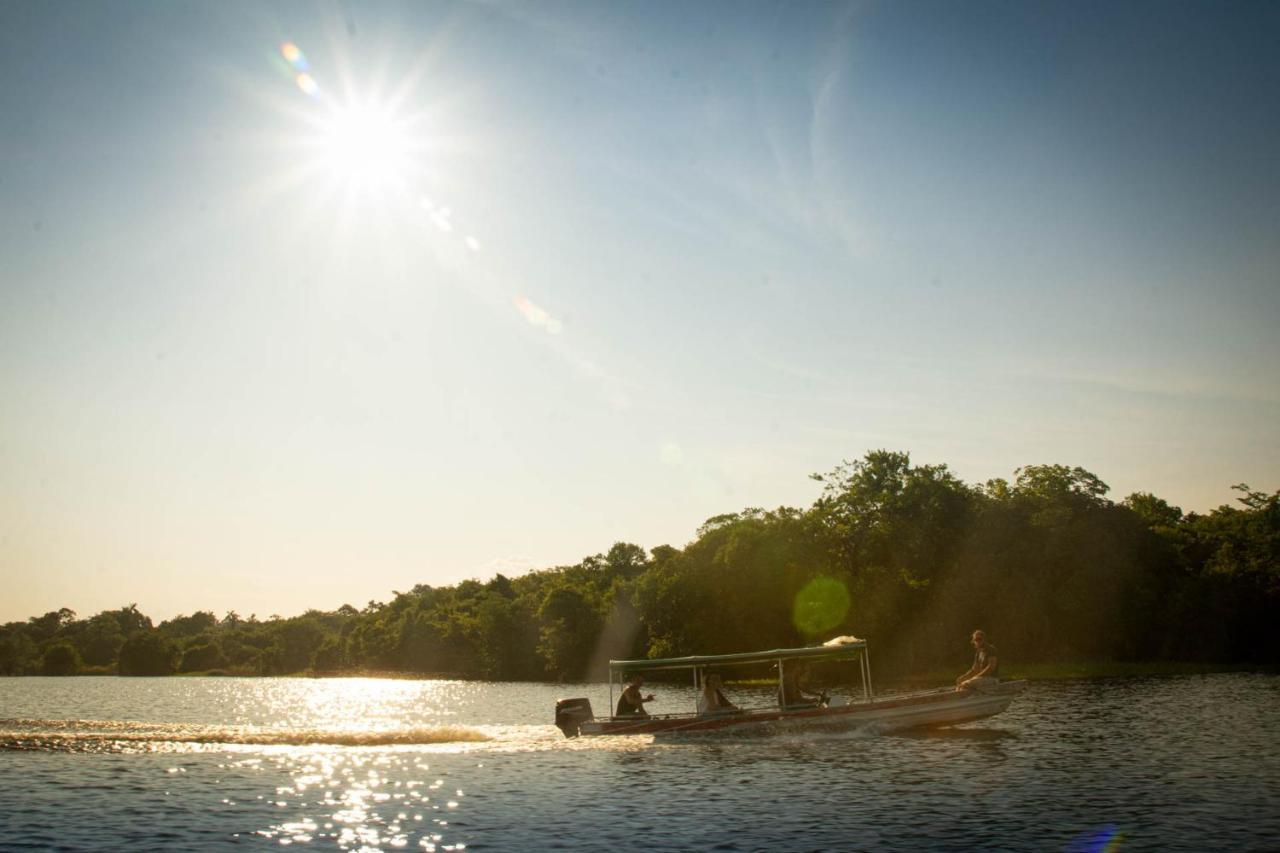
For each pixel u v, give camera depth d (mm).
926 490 84250
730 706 31578
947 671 75750
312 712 55969
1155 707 39344
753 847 16375
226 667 170375
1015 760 24984
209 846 17078
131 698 75500
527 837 17469
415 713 53188
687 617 81500
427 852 16531
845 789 21359
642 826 18141
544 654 109562
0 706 60750
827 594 77125
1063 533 79688
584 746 30312
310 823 18891
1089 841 16266
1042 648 78375
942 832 17094
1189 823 17281
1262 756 24656
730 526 84438
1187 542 88250
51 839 17625
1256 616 78000
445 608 150250
